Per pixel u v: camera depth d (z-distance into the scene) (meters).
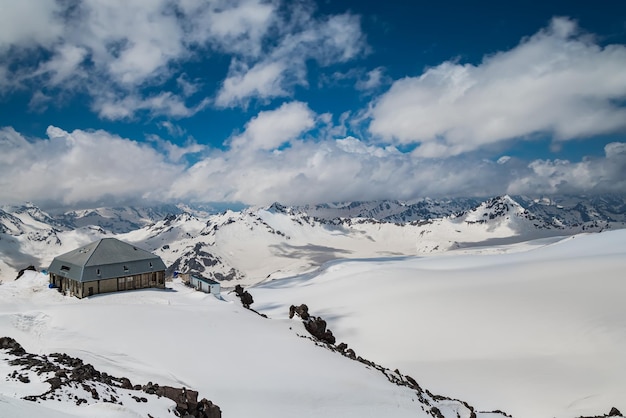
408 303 148.38
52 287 83.25
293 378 47.25
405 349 105.88
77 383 28.08
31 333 52.38
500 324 111.69
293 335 65.75
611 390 68.81
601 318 101.38
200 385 41.03
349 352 70.88
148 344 49.78
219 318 65.56
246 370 47.06
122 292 82.19
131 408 26.92
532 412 66.50
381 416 43.44
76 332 52.09
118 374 40.25
